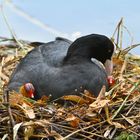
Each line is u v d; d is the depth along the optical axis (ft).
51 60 40.04
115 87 39.70
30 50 44.83
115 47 46.62
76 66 39.29
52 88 38.88
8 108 35.35
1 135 35.63
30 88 39.14
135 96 38.75
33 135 35.37
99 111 36.76
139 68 44.14
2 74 43.52
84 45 40.16
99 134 36.06
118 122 36.94
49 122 35.63
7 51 48.39
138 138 36.06
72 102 38.42
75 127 35.83
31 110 36.22
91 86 38.91
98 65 40.81
